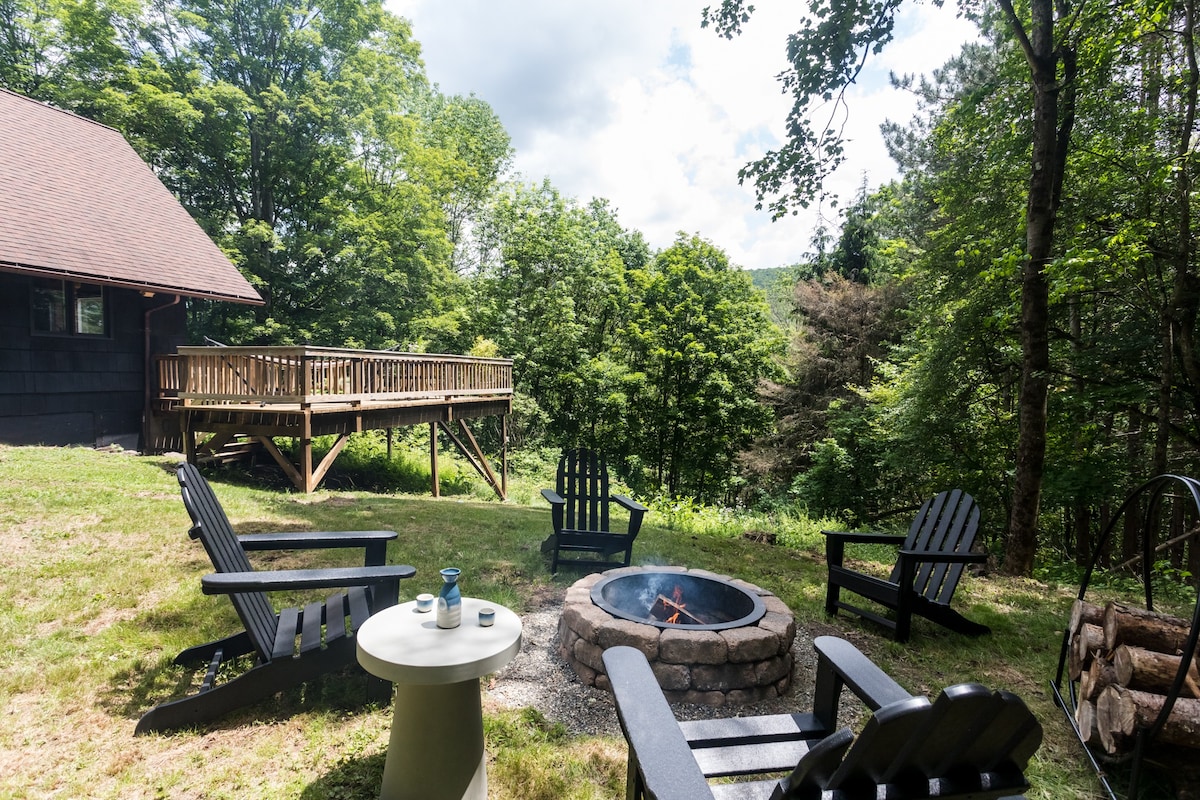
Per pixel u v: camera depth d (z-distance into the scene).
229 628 3.54
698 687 2.97
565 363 22.39
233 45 17.91
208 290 10.75
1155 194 7.80
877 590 4.13
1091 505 9.80
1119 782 2.51
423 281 20.80
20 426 8.91
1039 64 6.77
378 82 19.31
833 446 16.06
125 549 4.82
